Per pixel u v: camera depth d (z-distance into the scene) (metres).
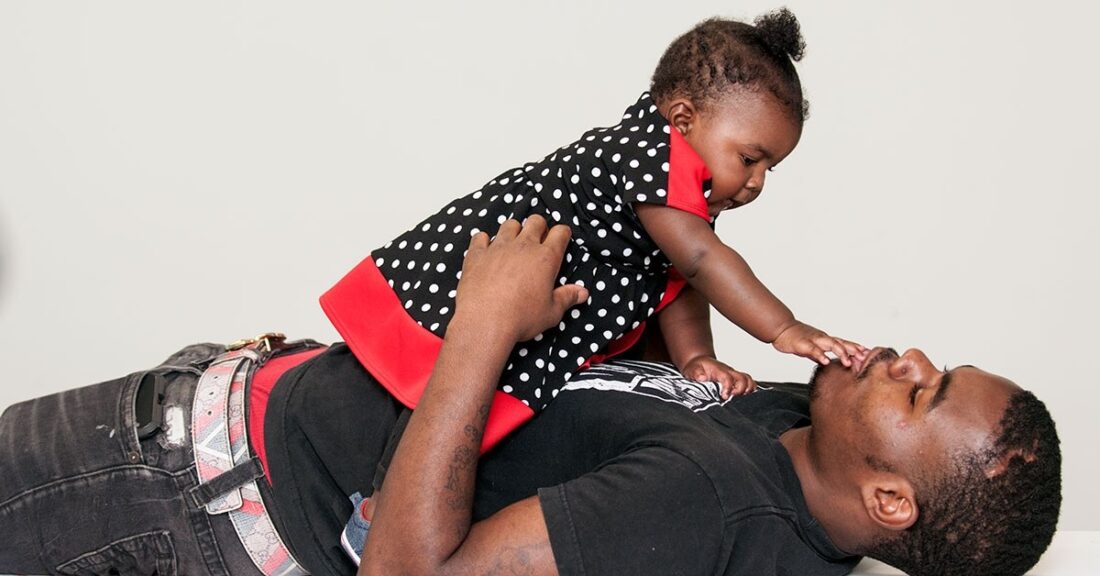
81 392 1.56
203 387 1.53
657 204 1.50
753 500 1.30
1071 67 3.26
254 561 1.49
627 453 1.34
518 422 1.45
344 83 3.41
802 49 1.64
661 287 1.61
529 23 3.37
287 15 3.38
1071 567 1.53
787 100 1.58
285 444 1.48
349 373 1.54
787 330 1.46
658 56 3.35
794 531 1.36
